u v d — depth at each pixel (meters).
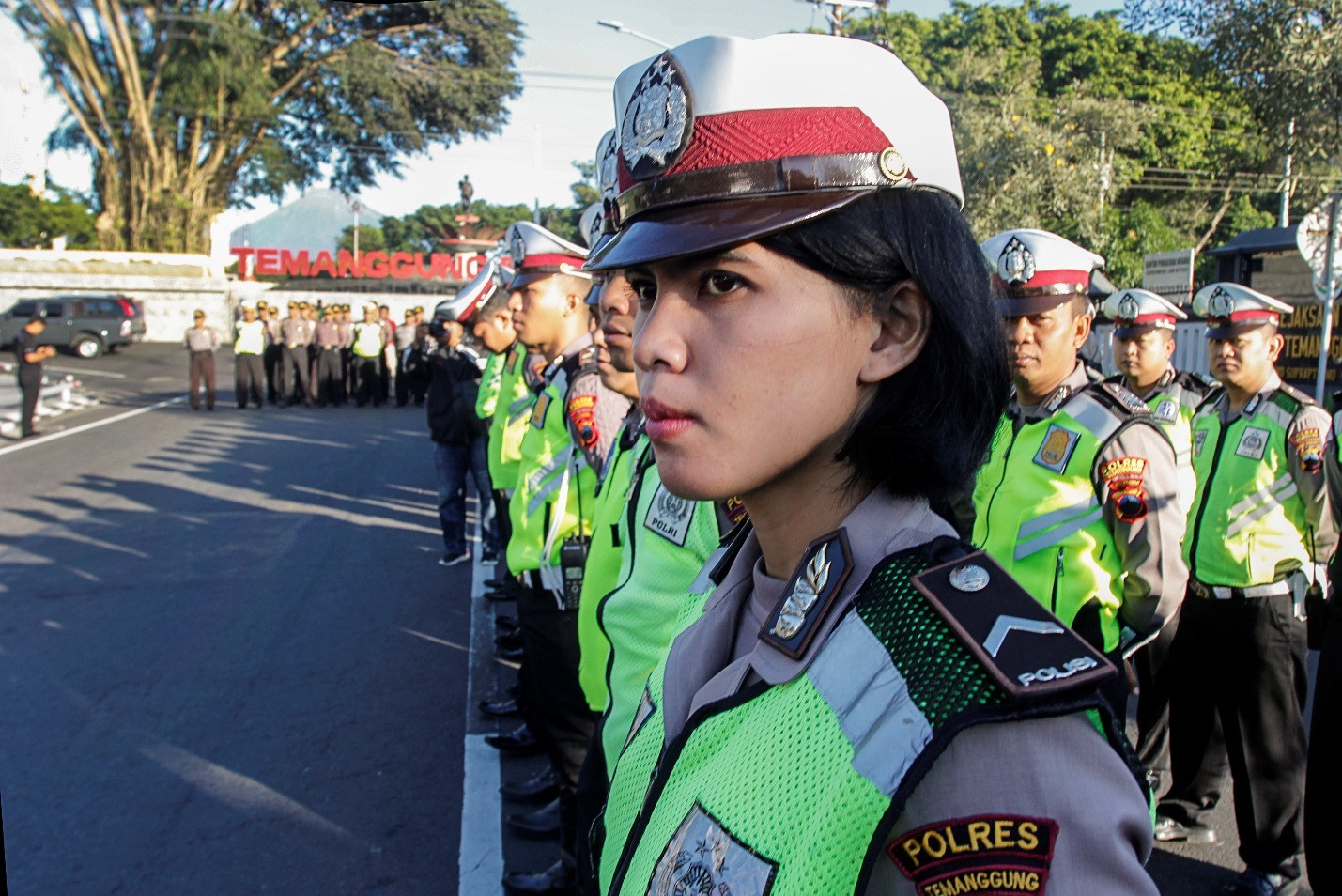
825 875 0.68
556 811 3.56
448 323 7.02
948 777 0.67
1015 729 0.67
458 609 6.18
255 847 3.45
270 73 32.22
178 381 23.09
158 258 32.53
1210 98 25.22
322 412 17.73
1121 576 2.79
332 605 6.27
